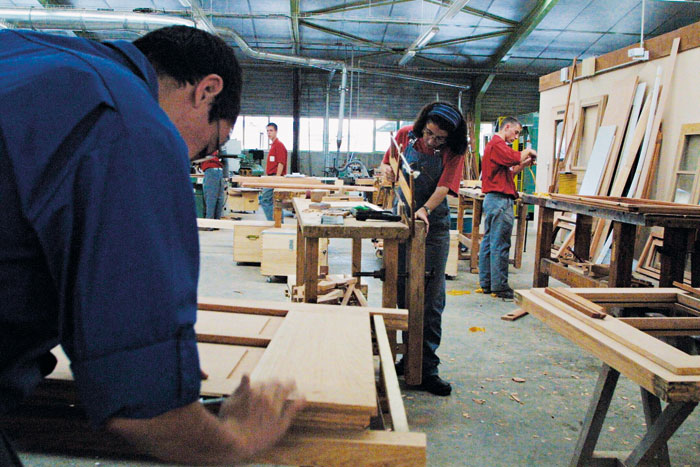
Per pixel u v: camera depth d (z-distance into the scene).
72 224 0.60
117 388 0.59
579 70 6.29
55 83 0.64
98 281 0.59
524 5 11.39
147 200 0.62
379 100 16.41
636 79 5.31
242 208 9.77
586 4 11.05
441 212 2.83
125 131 0.62
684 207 3.25
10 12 9.73
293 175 7.64
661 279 3.41
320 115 16.42
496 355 3.46
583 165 6.21
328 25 12.89
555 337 3.84
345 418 0.86
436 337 2.88
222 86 0.87
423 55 14.88
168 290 0.61
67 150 0.61
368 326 1.25
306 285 2.40
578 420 2.61
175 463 0.66
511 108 16.45
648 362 1.30
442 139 2.68
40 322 0.68
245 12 12.01
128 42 0.79
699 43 4.60
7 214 0.61
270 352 1.07
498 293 4.95
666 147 4.98
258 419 0.74
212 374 1.00
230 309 1.38
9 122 0.62
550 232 4.60
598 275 3.94
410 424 2.54
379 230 2.36
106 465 2.04
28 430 0.94
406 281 2.68
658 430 1.56
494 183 4.82
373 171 12.62
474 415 2.64
